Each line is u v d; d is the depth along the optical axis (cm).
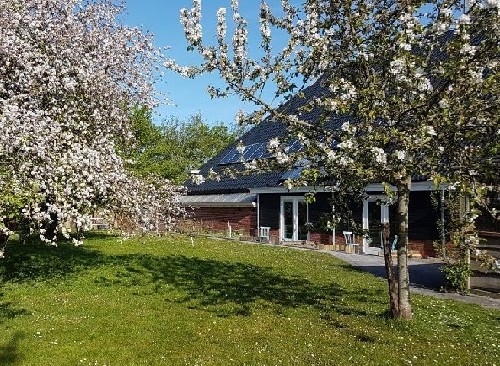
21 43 984
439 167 712
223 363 645
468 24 640
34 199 833
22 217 902
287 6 823
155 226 1188
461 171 708
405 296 847
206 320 851
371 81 754
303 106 790
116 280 1184
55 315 859
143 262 1472
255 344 720
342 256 1898
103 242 1952
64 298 986
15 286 1083
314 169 710
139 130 2322
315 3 804
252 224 2764
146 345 714
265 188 2564
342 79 735
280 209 2527
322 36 802
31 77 995
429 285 1290
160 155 2706
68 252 1594
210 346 712
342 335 766
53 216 969
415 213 1886
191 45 762
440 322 854
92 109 1154
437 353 691
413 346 718
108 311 897
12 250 1527
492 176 693
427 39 747
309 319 862
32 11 1098
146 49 1307
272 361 652
